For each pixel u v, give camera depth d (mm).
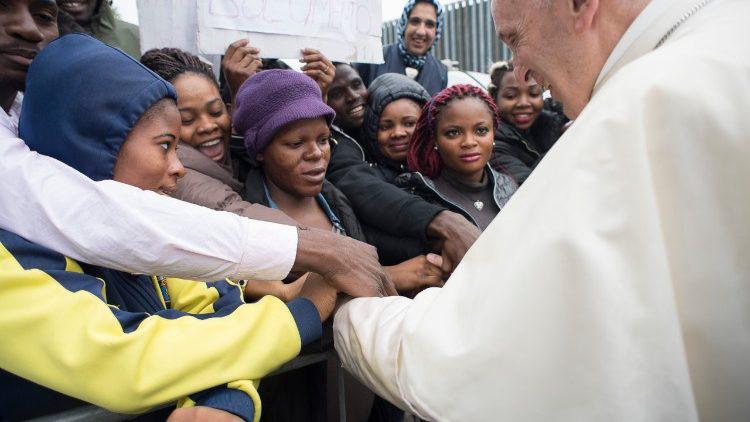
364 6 2410
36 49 1176
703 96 748
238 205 1553
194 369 903
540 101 3074
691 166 742
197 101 1736
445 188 2137
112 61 1029
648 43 899
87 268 1042
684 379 705
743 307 737
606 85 844
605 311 702
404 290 1664
